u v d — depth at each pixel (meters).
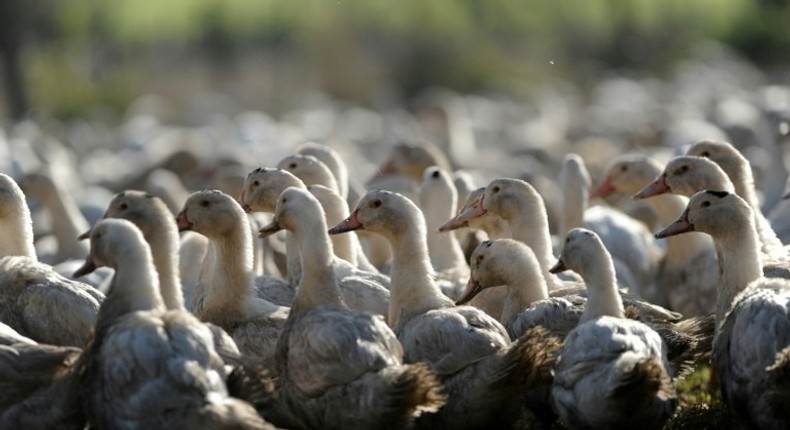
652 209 23.14
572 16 69.81
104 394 10.76
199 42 65.88
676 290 17.73
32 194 20.66
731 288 13.49
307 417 12.00
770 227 17.06
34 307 13.24
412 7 67.38
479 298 14.69
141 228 12.86
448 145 38.09
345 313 12.09
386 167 24.30
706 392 14.90
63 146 45.09
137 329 10.77
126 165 37.19
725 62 68.44
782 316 11.81
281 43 66.50
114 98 61.97
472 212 15.90
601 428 11.53
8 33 57.72
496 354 11.91
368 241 18.58
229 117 58.41
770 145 22.69
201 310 14.55
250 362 12.17
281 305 14.79
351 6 66.81
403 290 13.49
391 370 11.34
